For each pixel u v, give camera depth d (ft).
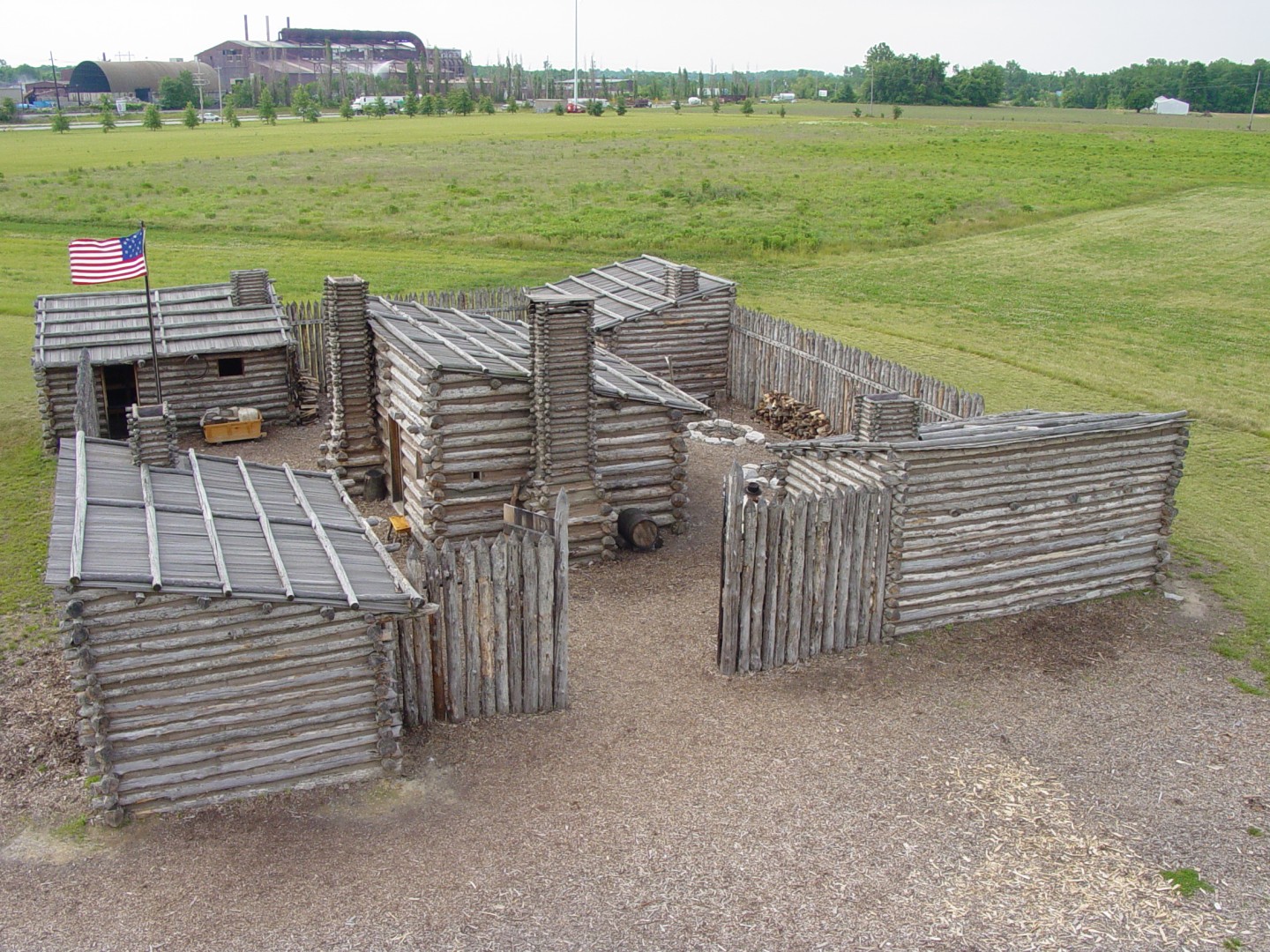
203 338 78.95
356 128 393.91
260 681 33.81
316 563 36.55
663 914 30.76
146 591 31.40
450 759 38.06
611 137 335.67
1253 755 40.04
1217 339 112.98
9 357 96.27
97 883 31.14
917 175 232.53
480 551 38.86
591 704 42.63
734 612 44.57
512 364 58.39
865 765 38.81
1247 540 61.26
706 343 92.48
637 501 61.82
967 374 96.63
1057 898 32.09
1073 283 141.18
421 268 140.56
